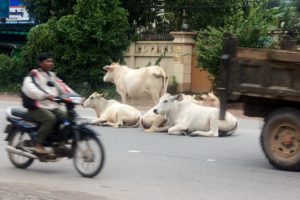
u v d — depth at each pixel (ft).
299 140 35.50
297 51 35.50
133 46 110.83
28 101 33.78
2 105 88.99
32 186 30.53
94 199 27.66
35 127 34.17
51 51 110.01
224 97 37.40
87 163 33.24
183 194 29.35
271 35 94.89
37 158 34.17
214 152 43.27
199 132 51.16
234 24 92.58
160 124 53.83
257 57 35.96
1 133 52.70
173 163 38.47
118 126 56.95
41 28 111.04
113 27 107.65
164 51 106.73
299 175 34.76
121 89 66.80
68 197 27.86
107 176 33.76
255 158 40.88
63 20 108.27
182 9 115.34
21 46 134.21
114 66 67.36
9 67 119.75
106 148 44.47
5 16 139.64
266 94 35.58
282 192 30.14
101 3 107.04
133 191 29.91
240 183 32.32
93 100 58.54
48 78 33.68
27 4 119.44
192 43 104.01
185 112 51.96
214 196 29.01
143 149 44.16
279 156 36.35
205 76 104.17
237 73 36.86
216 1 110.52
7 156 40.40
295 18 98.94
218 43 88.94
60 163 37.88
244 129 58.95
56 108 33.78
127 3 117.29
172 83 103.91
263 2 103.45
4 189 29.25
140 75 65.05
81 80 109.70
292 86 34.68
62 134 33.42
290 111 35.81
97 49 107.76
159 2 116.88
